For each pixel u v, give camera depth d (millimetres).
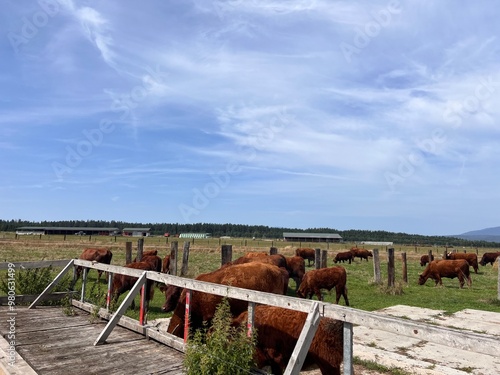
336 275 13180
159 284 13750
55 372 4809
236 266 7754
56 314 8078
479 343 2600
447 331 2791
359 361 6473
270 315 5086
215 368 4043
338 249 64562
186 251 16797
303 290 13367
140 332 6492
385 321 3137
